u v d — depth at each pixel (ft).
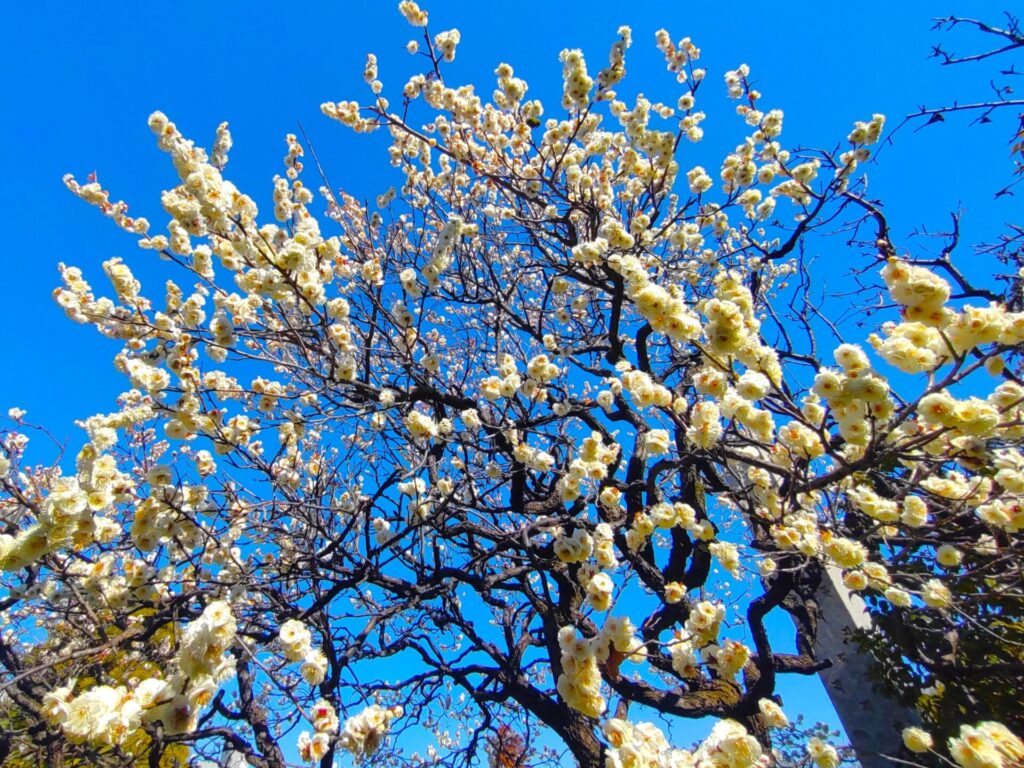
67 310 10.16
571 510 14.35
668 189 15.57
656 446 8.83
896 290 5.63
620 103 15.67
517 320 19.22
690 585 15.61
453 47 13.73
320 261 10.12
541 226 17.83
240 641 6.37
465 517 16.15
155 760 11.06
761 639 12.56
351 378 11.21
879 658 11.45
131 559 9.29
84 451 6.97
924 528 8.98
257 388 11.94
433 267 13.73
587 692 5.92
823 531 8.97
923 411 6.02
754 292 17.65
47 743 10.24
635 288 7.12
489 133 16.79
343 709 11.46
